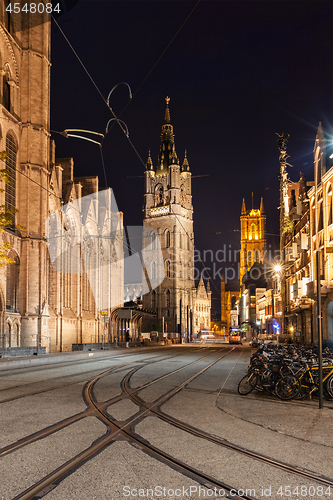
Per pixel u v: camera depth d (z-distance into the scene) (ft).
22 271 134.92
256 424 30.32
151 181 468.75
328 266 97.81
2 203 124.16
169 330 423.23
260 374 45.16
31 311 134.51
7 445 24.02
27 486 18.01
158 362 88.69
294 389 42.14
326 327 99.30
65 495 17.12
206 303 513.45
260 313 293.43
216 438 25.99
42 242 138.62
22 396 41.09
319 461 21.81
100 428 28.07
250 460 21.80
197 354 126.21
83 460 21.36
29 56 143.33
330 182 98.73
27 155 139.74
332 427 29.76
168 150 483.51
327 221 99.45
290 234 154.10
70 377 57.93
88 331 195.00
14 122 136.87
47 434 26.45
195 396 42.32
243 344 273.13
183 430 27.91
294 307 135.44
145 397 41.01
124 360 95.71
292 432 28.04
